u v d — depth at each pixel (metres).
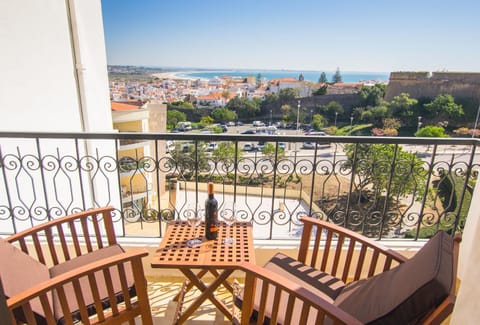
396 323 1.05
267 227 4.88
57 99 3.59
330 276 1.67
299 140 2.07
